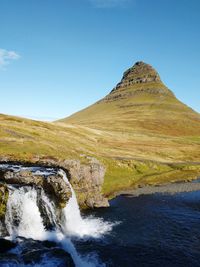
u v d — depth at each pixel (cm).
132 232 4478
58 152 6412
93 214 5284
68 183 5094
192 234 4447
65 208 4616
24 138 7669
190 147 15312
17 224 4075
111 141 14775
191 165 10225
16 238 3775
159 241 4175
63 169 5406
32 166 5412
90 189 5728
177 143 16662
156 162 10150
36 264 3173
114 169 8569
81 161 5903
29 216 4219
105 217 5141
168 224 4856
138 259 3653
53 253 3425
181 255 3778
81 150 9088
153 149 13838
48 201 4506
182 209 5725
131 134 18712
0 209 3888
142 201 6250
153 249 3925
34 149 6359
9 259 3150
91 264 3506
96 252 3800
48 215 4425
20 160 5528
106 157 9288
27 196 4294
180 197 6631
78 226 4675
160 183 7962
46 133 11025
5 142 6756
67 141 10581
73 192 5078
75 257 3647
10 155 5619
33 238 4012
